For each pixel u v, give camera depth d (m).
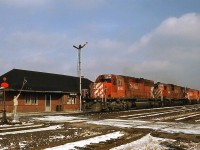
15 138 14.20
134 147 11.62
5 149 11.33
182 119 26.31
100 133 16.39
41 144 12.59
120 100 40.75
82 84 51.94
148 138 14.24
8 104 36.69
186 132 17.03
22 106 38.38
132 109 44.19
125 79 42.66
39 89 40.28
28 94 39.38
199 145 12.48
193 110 41.62
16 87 37.09
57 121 23.67
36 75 43.59
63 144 12.36
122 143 12.63
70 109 45.84
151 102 51.94
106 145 11.89
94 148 11.39
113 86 38.88
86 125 20.75
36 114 34.09
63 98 44.72
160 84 56.91
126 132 16.83
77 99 47.69
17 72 40.78
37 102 40.91
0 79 37.53
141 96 47.66
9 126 19.16
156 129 18.27
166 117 28.48
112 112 35.38
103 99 36.69
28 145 12.30
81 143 12.63
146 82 50.72
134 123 22.34
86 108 37.56
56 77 47.53
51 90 42.12
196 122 23.66
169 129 18.50
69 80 49.81
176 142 13.23
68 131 17.33
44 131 17.17
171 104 62.38
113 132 16.69
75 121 23.77
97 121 23.86
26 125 19.97
